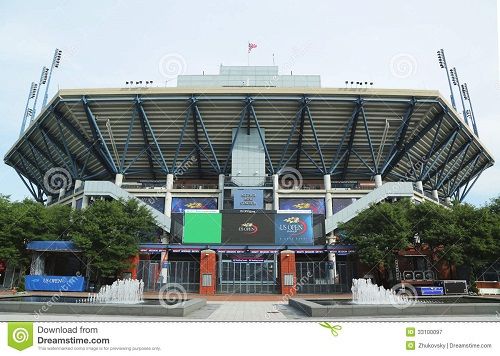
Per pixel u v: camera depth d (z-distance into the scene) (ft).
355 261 123.34
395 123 170.81
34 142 197.57
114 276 115.85
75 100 158.10
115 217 116.88
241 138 175.52
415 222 118.32
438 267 121.70
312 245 123.65
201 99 158.71
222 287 118.83
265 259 122.93
